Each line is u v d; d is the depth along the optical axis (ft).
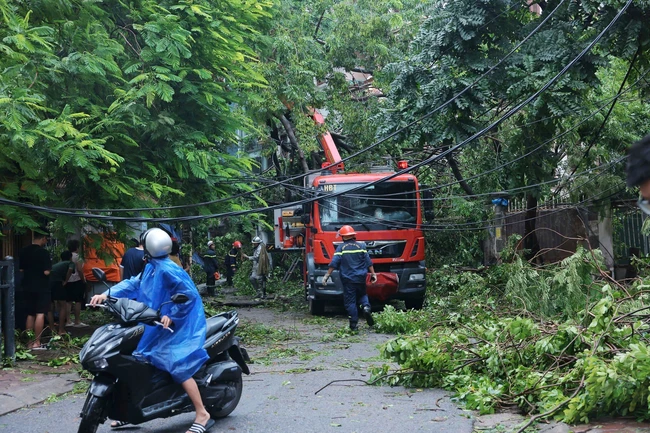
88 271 53.52
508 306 43.88
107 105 36.04
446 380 25.22
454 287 59.88
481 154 58.49
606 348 22.07
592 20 45.68
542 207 60.18
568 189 57.36
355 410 22.90
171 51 35.78
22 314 43.01
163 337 19.71
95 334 19.11
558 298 40.63
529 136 52.06
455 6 45.32
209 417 20.33
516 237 60.64
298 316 55.16
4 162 32.35
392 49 70.44
